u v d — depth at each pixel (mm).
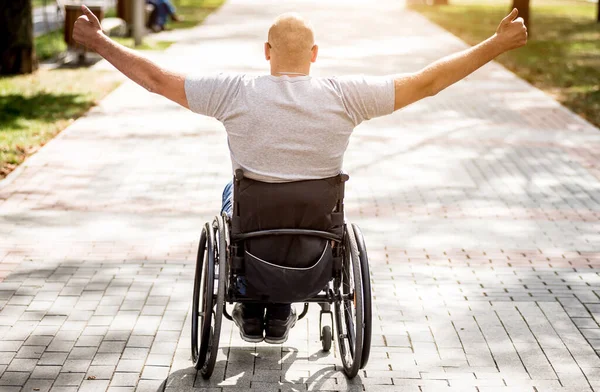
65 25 18328
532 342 5578
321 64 18500
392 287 6531
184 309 5973
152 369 5074
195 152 10844
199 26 26156
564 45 24734
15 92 14523
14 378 4898
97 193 8914
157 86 4340
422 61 19328
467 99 15289
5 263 6805
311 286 4617
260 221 4555
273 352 5363
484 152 11281
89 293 6223
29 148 10773
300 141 4387
